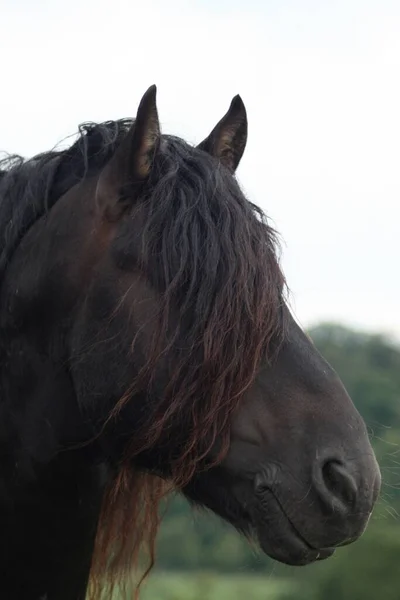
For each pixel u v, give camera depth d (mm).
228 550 33156
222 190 3600
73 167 3936
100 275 3576
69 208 3762
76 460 3750
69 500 3783
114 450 3650
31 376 3770
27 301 3746
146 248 3502
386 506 4270
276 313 3447
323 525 3266
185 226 3494
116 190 3668
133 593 4195
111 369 3516
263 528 3412
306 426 3359
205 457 3502
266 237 3605
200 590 25984
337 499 3242
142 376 3426
